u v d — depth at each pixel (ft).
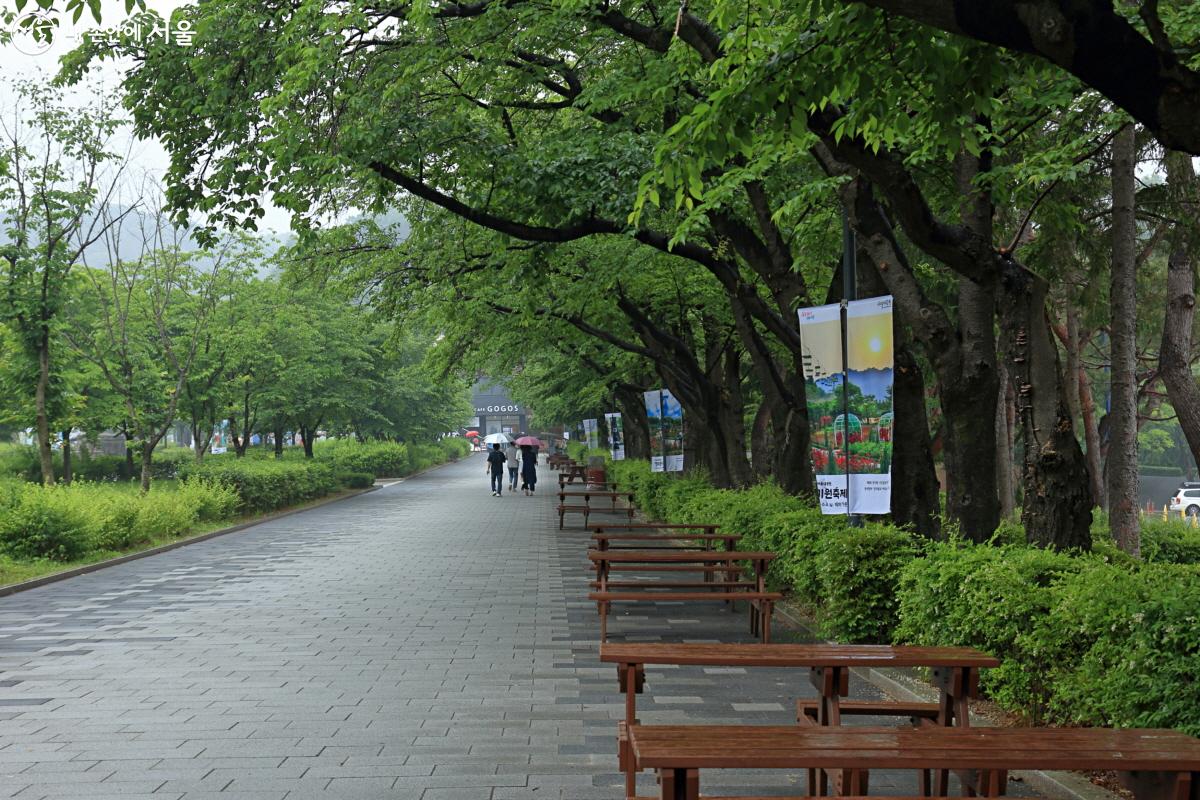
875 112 23.45
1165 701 16.20
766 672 29.94
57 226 71.77
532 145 49.26
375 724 23.67
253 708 25.31
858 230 33.04
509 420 519.19
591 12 38.32
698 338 91.71
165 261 85.35
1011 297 28.27
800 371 53.42
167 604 43.70
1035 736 13.46
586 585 50.06
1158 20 14.61
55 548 57.11
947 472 32.68
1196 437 45.27
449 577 53.16
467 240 63.72
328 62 40.29
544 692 27.04
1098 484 65.57
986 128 31.86
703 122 22.03
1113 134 31.30
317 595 46.44
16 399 91.35
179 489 85.05
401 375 179.73
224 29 43.39
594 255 65.67
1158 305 65.67
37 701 26.13
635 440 159.43
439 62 43.27
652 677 29.12
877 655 17.89
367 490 152.05
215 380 106.52
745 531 47.34
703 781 19.54
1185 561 51.31
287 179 41.14
